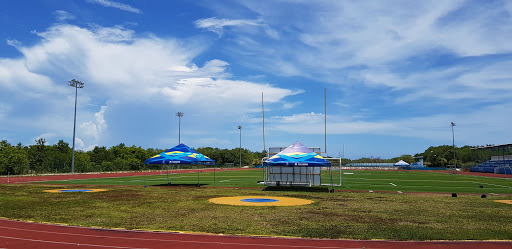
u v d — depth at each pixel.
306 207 16.80
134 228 11.93
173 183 34.72
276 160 26.03
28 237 10.81
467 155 107.44
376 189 27.72
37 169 56.28
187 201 19.25
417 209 16.12
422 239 10.44
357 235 10.88
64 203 18.36
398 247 9.65
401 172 66.69
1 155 51.34
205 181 37.91
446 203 18.34
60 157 74.94
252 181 37.75
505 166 63.09
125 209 16.17
